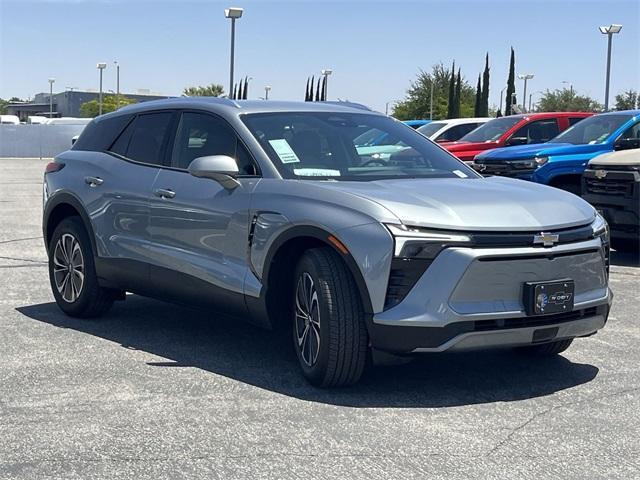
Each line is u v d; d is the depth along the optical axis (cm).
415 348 487
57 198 728
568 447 436
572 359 609
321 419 475
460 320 482
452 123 1928
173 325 705
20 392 520
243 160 589
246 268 567
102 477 395
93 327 697
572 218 525
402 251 483
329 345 503
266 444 437
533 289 493
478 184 564
